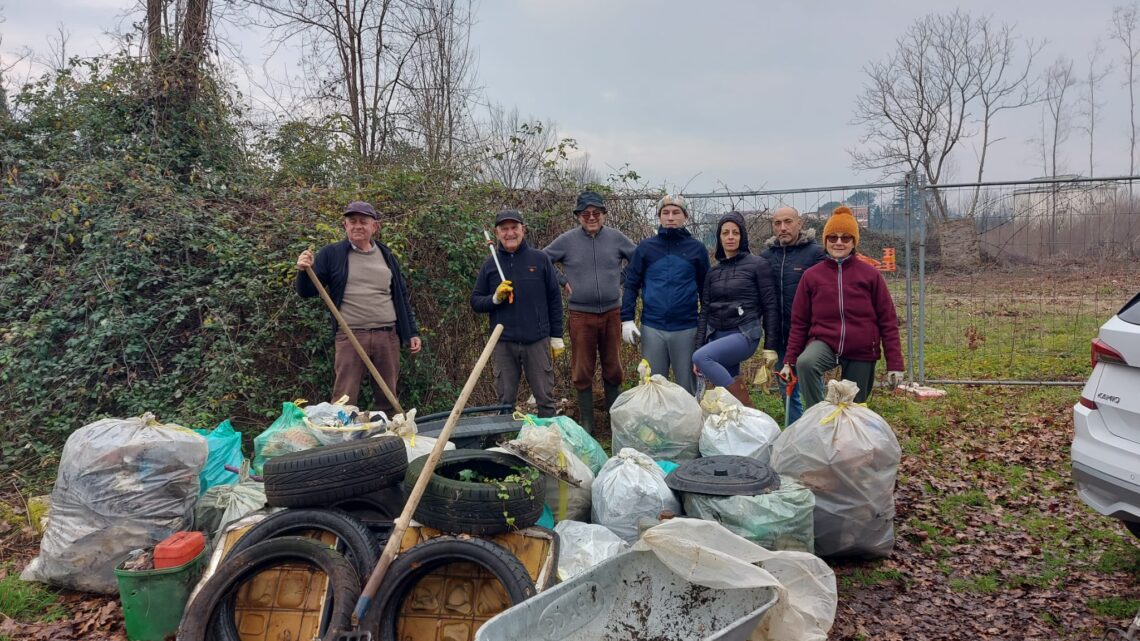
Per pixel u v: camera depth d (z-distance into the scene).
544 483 3.52
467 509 3.18
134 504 3.67
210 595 3.04
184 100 7.79
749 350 5.68
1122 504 3.45
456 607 3.14
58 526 3.70
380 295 5.38
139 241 6.04
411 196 7.09
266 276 6.12
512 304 5.81
